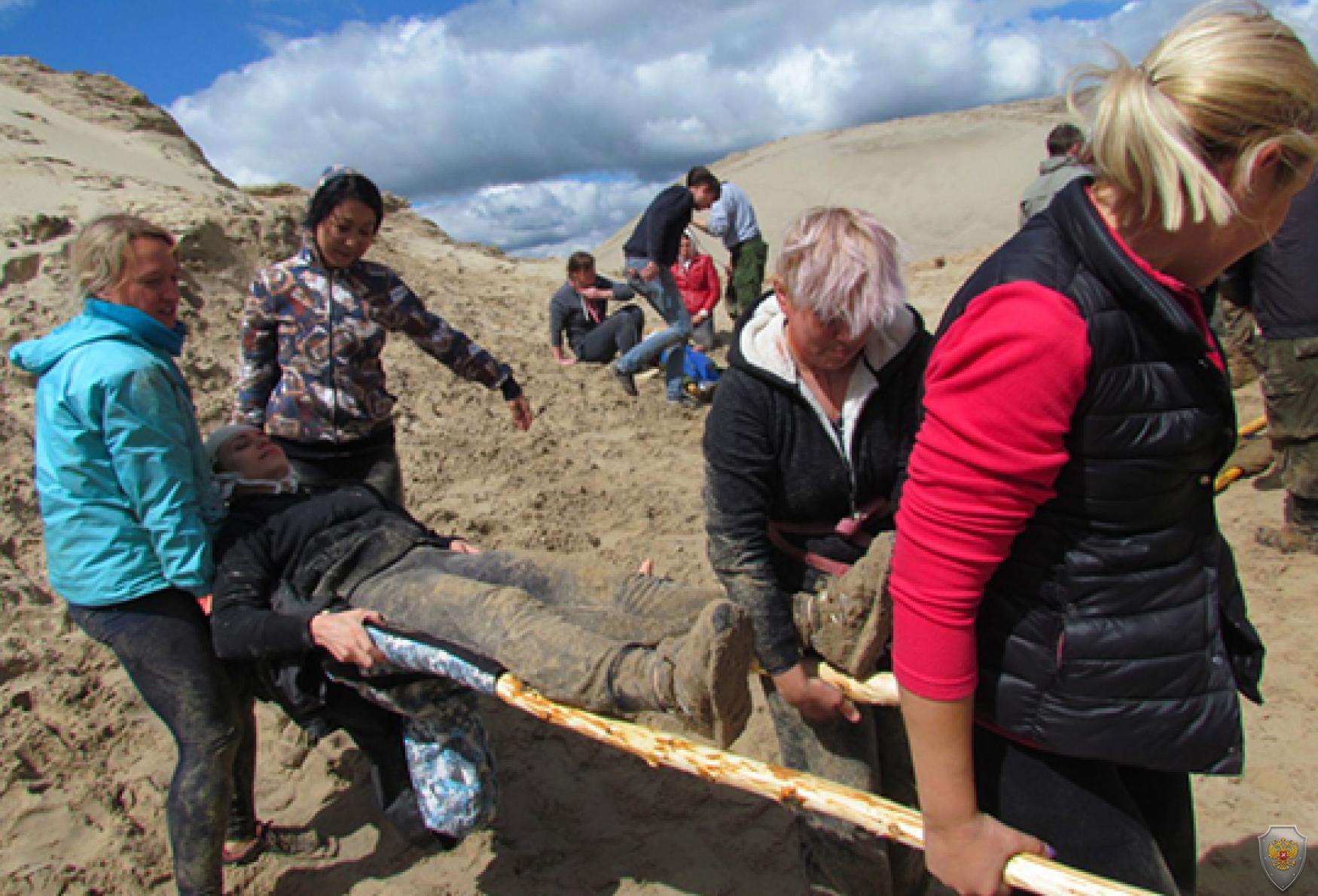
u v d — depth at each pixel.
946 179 44.09
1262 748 3.56
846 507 2.26
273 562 2.96
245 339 3.62
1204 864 3.08
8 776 3.43
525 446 7.11
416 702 2.78
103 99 13.83
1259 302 4.70
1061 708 1.63
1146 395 1.45
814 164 48.88
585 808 3.47
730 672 2.05
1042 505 1.56
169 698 2.77
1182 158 1.33
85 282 2.70
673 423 8.05
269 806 3.51
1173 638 1.59
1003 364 1.41
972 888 1.63
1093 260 1.43
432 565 2.97
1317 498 4.82
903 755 2.47
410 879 3.16
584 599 2.84
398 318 3.77
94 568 2.72
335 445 3.61
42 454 2.73
